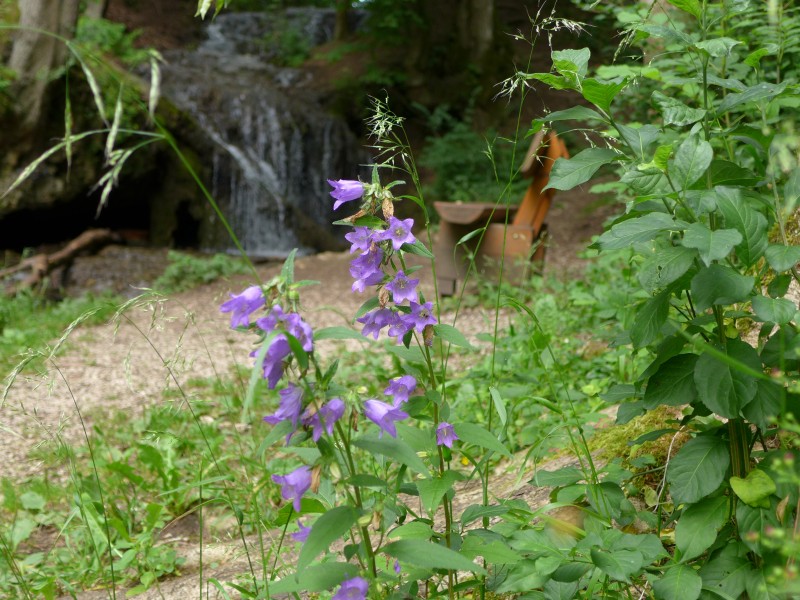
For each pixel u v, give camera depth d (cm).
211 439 446
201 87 1496
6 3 1156
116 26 1493
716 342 167
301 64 1867
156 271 1171
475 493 296
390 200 160
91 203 1291
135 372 674
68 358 736
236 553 307
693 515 167
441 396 174
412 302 163
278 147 1527
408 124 1720
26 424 545
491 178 1417
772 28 338
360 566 156
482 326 691
